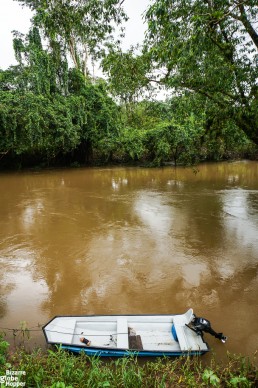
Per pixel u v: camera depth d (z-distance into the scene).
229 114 8.11
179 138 27.64
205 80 7.68
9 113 23.03
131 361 4.45
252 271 7.66
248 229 10.85
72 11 8.28
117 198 16.25
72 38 25.14
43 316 5.93
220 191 17.80
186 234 10.46
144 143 30.44
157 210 13.69
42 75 25.61
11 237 10.34
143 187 19.45
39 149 28.20
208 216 12.62
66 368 3.92
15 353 4.61
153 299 6.52
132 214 13.08
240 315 5.87
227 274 7.55
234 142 10.84
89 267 8.06
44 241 9.95
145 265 8.14
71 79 28.83
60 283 7.26
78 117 26.92
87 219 12.39
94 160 32.00
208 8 6.79
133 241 9.88
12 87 25.97
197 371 4.23
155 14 6.15
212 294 6.67
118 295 6.71
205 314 5.93
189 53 6.46
